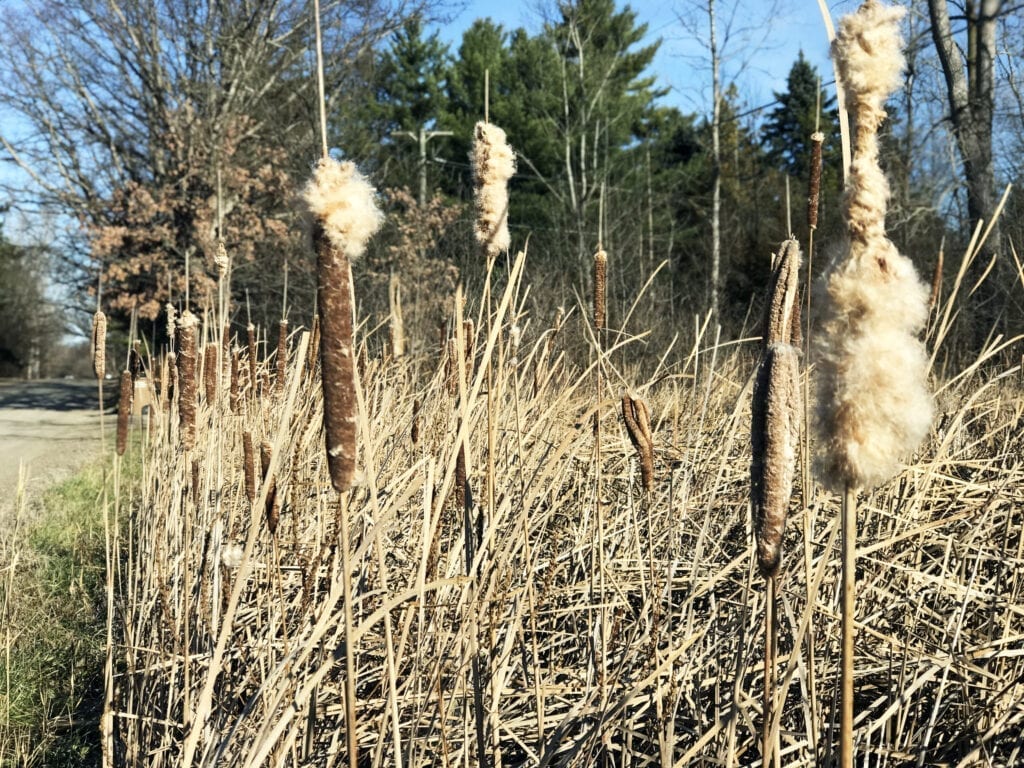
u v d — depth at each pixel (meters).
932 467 3.43
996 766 2.66
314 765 2.86
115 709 3.79
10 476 11.56
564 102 27.95
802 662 2.51
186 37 24.36
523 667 3.20
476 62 33.09
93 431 17.95
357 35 26.48
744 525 3.82
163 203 23.36
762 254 25.50
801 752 2.63
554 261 19.80
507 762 3.12
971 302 8.41
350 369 1.69
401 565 3.68
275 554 2.95
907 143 19.17
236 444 4.32
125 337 25.80
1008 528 3.37
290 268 21.78
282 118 27.02
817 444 1.41
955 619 3.14
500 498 3.18
